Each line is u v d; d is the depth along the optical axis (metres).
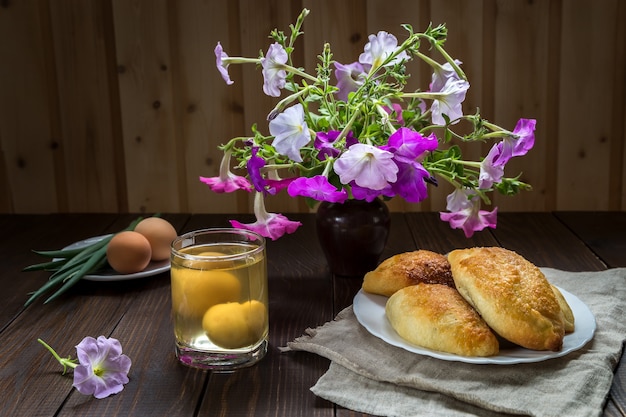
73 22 1.38
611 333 0.75
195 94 1.40
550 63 1.37
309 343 0.73
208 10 1.37
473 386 0.66
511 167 1.41
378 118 0.84
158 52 1.38
